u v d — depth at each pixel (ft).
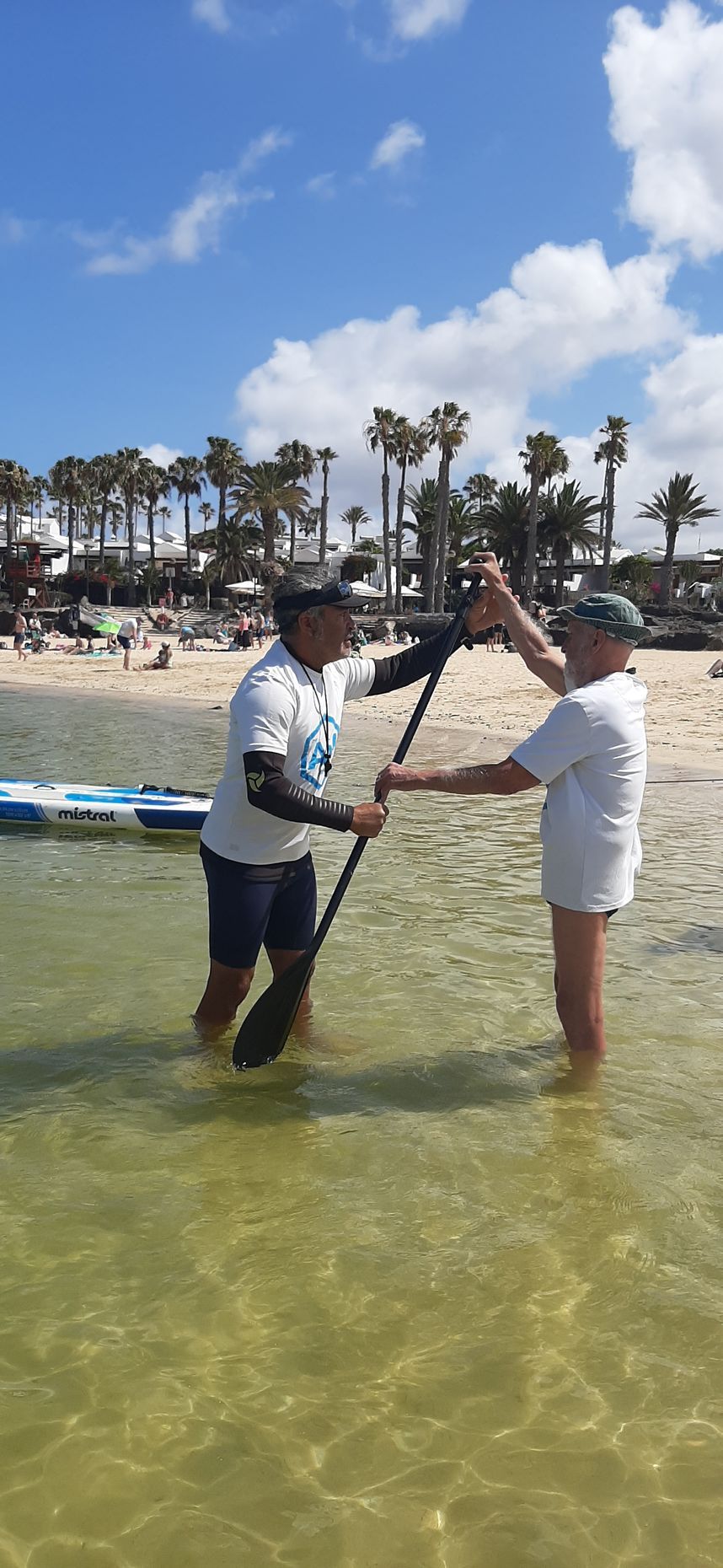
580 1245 9.03
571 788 11.76
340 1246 9.00
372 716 63.93
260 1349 7.70
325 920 12.32
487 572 13.25
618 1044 13.52
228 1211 9.56
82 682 100.37
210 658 126.72
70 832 28.53
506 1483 6.54
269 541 224.94
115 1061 12.86
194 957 16.87
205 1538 6.12
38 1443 6.81
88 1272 8.61
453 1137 11.01
